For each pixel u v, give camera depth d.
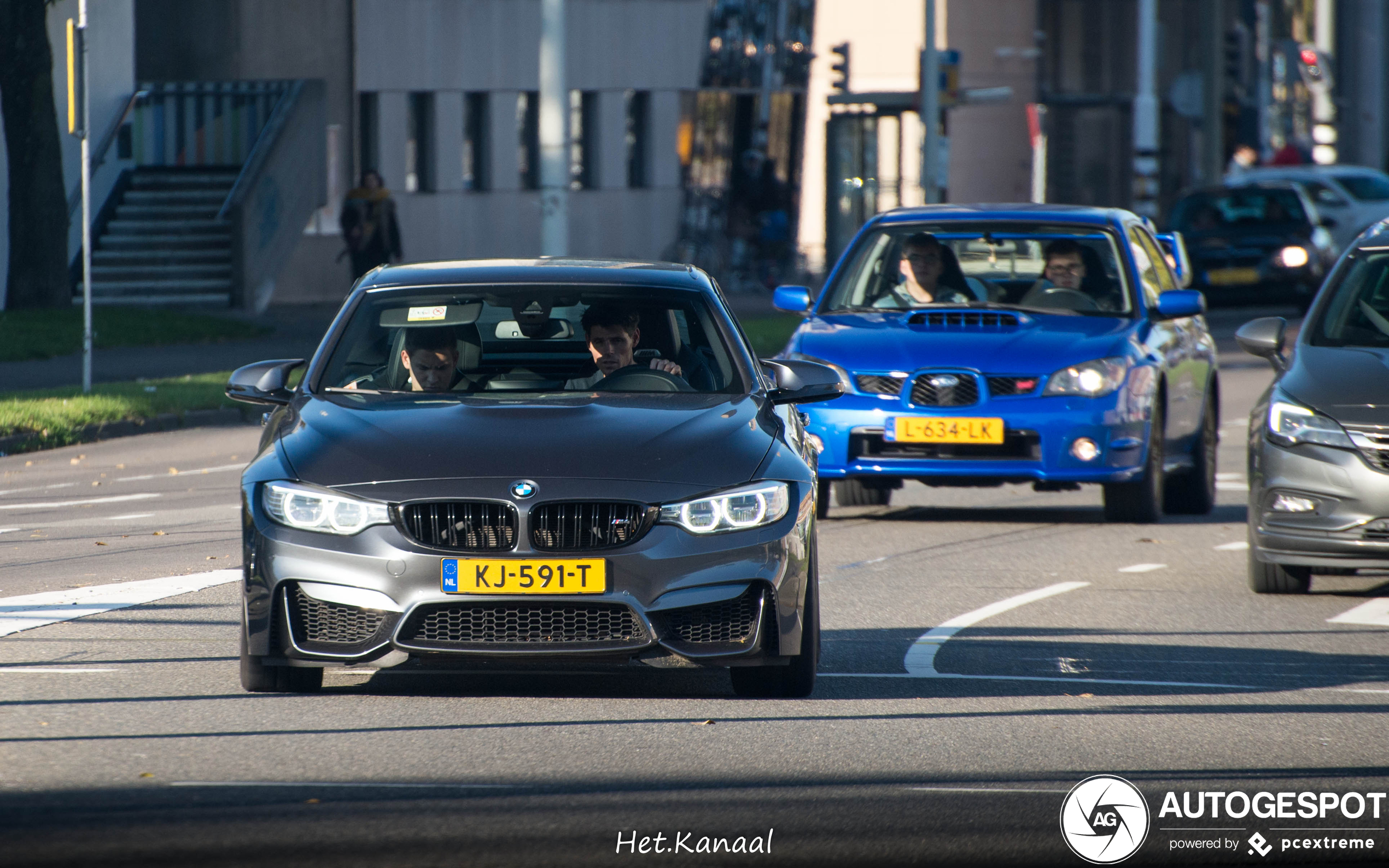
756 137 177.50
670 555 27.72
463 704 29.03
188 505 54.84
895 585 41.72
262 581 28.27
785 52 178.00
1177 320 54.03
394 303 32.91
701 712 28.69
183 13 138.00
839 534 49.78
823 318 52.16
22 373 91.12
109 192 128.50
